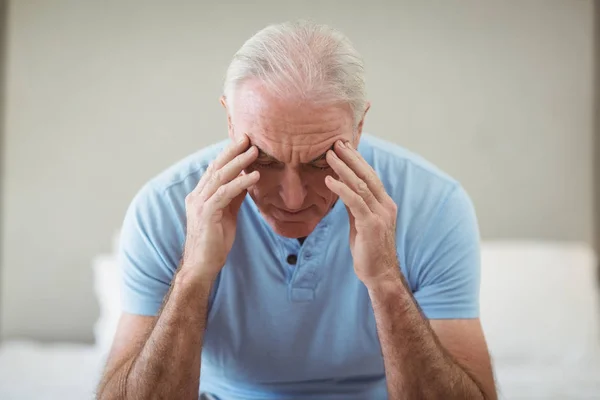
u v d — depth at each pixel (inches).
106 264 118.0
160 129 125.6
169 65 125.0
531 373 107.3
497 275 115.4
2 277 128.3
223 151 54.3
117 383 57.2
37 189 127.1
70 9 124.9
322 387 63.9
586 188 128.0
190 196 55.9
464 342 59.9
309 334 61.2
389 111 125.0
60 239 127.5
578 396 97.0
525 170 127.1
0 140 126.6
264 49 50.8
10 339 128.6
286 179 51.3
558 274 115.7
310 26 52.7
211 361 63.1
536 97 126.2
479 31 125.0
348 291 60.4
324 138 50.1
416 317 56.2
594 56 127.1
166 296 58.2
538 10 125.3
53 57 125.4
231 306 60.6
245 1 124.1
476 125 126.0
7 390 100.5
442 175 62.9
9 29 125.3
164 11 124.6
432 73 124.8
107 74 125.4
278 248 59.4
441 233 60.2
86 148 126.4
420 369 56.2
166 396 56.2
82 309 128.0
